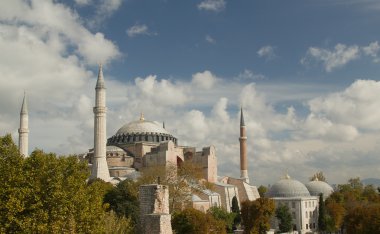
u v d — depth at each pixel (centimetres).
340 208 14512
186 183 11081
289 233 14200
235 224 13038
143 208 5622
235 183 16888
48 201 5378
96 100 13950
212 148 16138
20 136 15100
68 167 6025
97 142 13775
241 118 18938
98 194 6400
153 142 16638
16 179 5275
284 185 17538
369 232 8869
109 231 6419
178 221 9100
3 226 4997
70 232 5341
